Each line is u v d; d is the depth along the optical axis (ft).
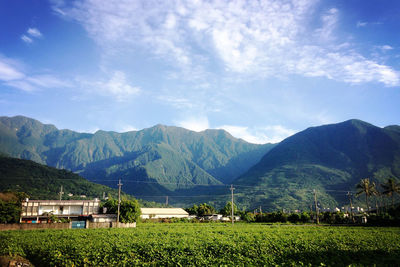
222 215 449.06
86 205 308.81
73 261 81.51
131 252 85.25
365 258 86.69
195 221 332.19
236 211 468.75
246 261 77.00
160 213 415.23
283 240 114.32
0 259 88.79
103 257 83.30
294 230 179.83
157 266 74.38
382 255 91.91
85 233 152.25
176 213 425.28
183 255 82.28
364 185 348.18
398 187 336.08
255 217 371.35
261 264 75.56
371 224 256.11
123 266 74.23
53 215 274.77
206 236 130.52
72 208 305.94
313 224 288.71
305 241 111.65
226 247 93.30
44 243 110.32
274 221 343.67
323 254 88.48
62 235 140.56
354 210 469.57
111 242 107.34
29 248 102.99
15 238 128.67
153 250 87.81
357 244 108.37
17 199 277.03
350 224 275.80
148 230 175.94
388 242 116.16
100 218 287.48
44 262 87.30
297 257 84.99
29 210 286.25
